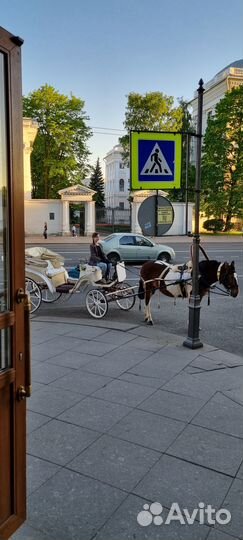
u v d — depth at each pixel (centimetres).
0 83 212
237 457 354
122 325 787
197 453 358
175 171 641
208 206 3769
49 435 383
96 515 285
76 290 914
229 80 4369
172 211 650
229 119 3581
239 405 452
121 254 1797
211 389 492
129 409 436
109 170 8325
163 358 598
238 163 3609
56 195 4025
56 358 591
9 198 218
